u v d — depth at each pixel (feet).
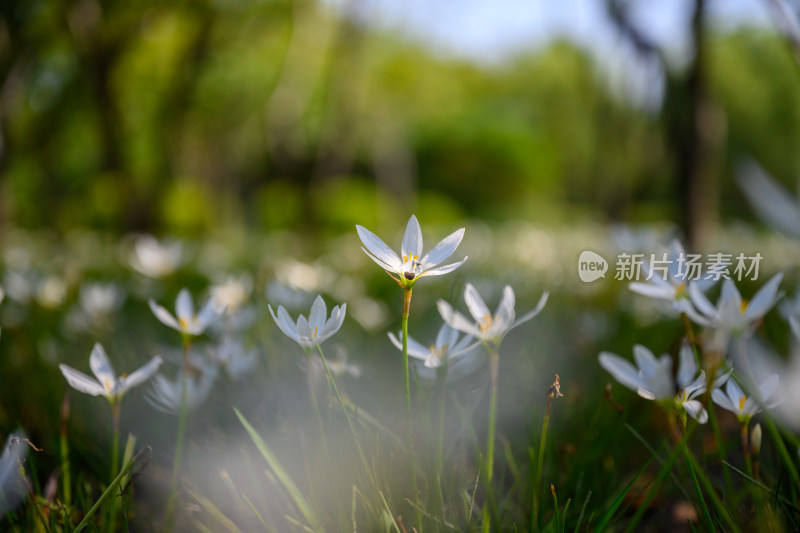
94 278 18.99
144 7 37.32
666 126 17.33
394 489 4.35
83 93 43.60
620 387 6.80
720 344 3.68
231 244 36.01
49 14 32.96
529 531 4.04
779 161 58.39
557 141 78.48
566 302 12.91
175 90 44.75
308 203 60.29
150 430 5.82
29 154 46.91
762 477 4.80
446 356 4.06
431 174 94.99
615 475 5.41
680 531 4.58
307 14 48.55
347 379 6.14
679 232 17.35
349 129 72.64
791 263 15.44
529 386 6.59
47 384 7.15
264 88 54.80
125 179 47.50
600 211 54.19
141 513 4.76
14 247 31.37
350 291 14.55
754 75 54.95
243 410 5.52
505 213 85.40
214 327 7.28
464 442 4.72
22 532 4.20
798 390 3.04
